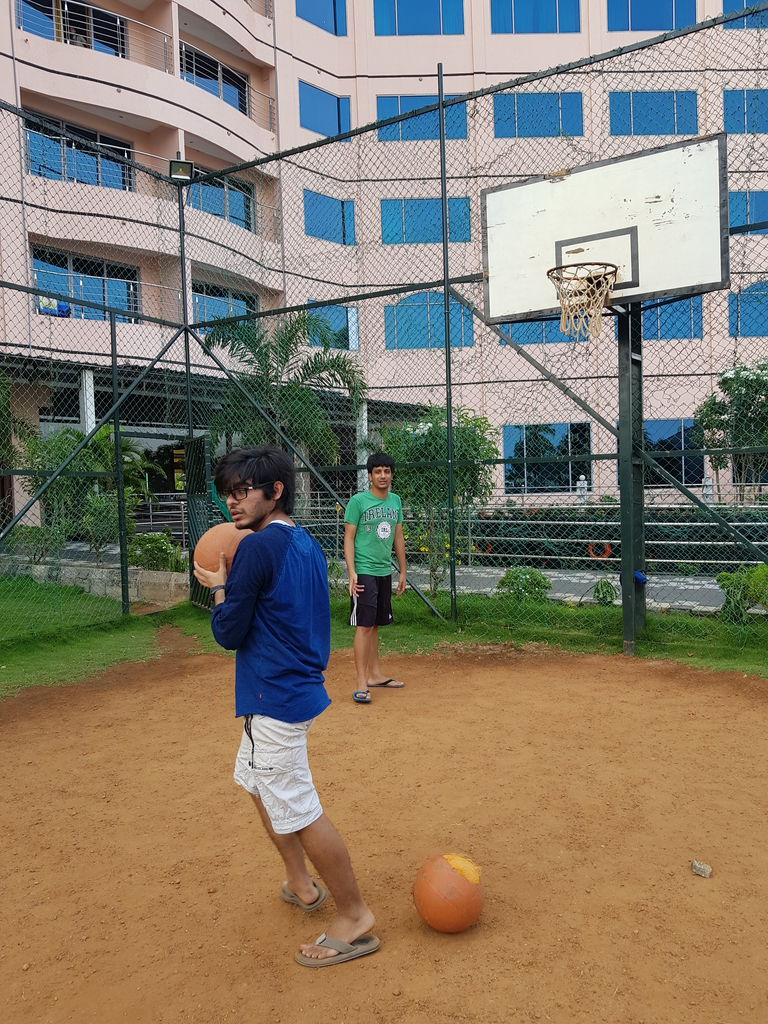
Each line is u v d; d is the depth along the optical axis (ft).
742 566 24.64
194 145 63.77
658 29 68.64
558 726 14.89
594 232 20.72
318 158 62.44
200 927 8.30
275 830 7.52
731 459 35.42
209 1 63.21
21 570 38.50
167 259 58.65
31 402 50.57
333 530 35.76
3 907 8.84
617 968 7.27
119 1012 6.91
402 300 51.88
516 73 70.03
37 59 54.39
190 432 30.22
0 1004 7.07
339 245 60.54
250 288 61.62
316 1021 6.70
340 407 42.88
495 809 11.03
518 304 22.20
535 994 6.92
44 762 13.79
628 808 10.97
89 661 22.06
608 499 34.32
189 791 12.21
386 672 20.06
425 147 58.13
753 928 7.91
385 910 8.45
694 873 9.06
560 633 23.09
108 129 60.49
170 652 23.35
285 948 7.87
